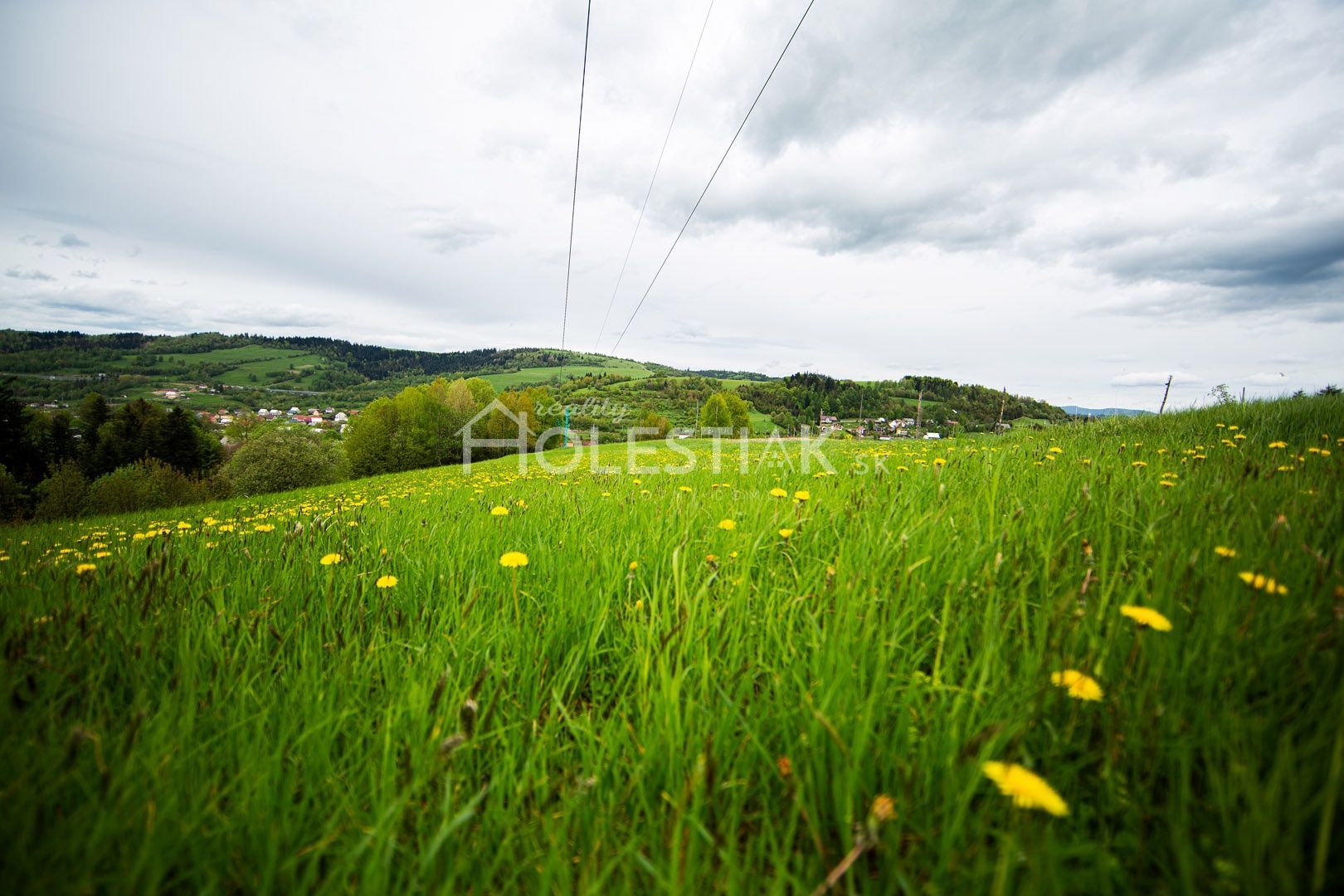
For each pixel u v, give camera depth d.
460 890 0.99
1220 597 1.38
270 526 4.32
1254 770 0.88
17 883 0.86
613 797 1.12
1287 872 0.74
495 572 2.58
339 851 1.02
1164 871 0.86
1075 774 1.06
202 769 1.17
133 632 1.90
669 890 0.87
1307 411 6.21
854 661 1.42
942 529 2.31
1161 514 2.16
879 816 0.90
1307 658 1.13
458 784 1.20
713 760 1.08
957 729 1.12
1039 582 1.86
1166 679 1.22
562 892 0.91
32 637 1.83
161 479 41.88
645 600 2.13
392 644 1.83
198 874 0.97
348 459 63.03
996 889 0.74
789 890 0.99
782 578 2.17
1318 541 1.66
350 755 1.32
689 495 4.11
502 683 1.60
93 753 1.18
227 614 2.07
